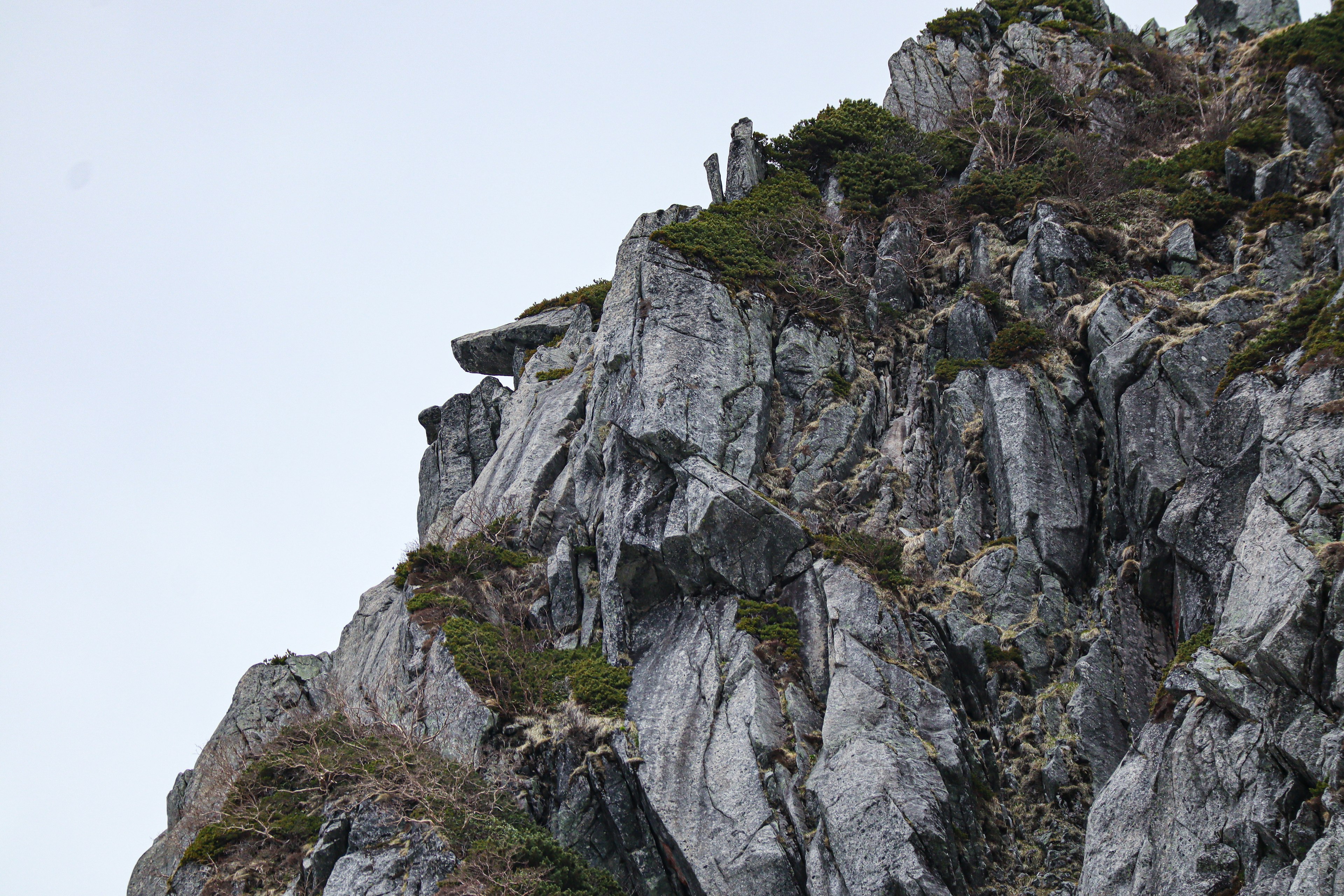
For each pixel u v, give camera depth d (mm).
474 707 54938
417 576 65875
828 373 66562
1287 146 70000
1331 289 51094
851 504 61344
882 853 44281
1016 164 78562
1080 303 64250
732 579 56125
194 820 57906
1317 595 38719
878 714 49312
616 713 53250
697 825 48500
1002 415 59312
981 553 56250
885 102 91188
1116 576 54406
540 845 48656
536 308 95000
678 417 60781
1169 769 41375
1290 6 90500
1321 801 36188
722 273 68375
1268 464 44625
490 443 84938
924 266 73500
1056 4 95938
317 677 72875
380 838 49438
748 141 83812
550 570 62312
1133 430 55312
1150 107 81750
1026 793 48969
